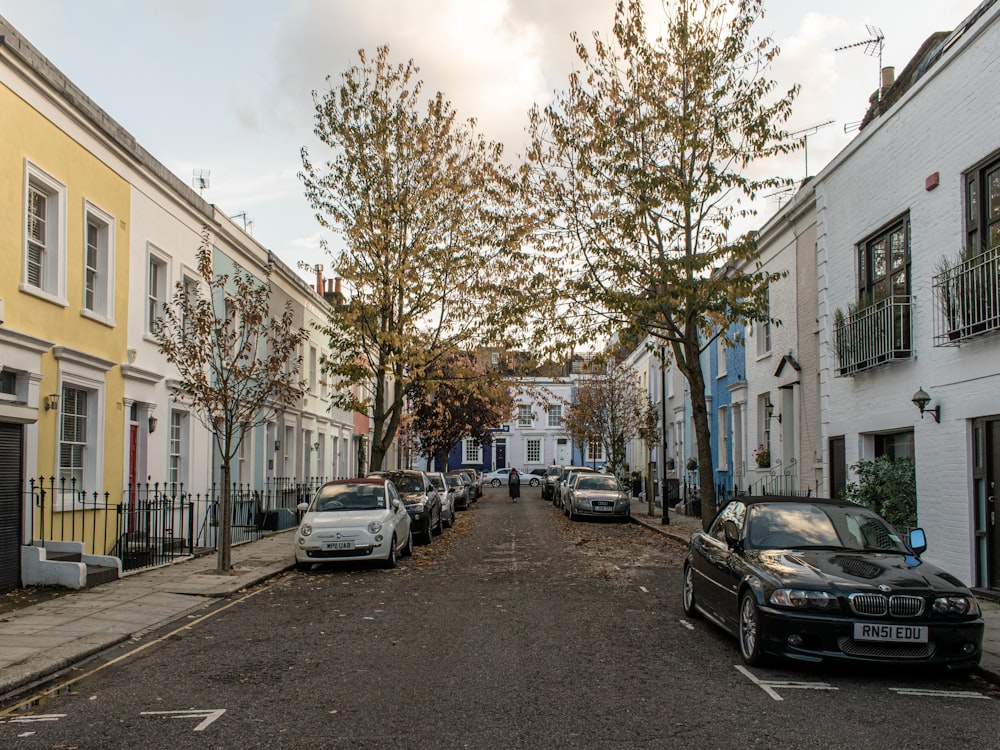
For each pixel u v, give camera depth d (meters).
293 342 13.96
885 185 13.35
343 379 23.73
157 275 17.09
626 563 15.07
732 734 5.37
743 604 7.54
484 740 5.23
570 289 16.20
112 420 14.59
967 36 10.71
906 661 6.67
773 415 19.77
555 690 6.42
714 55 15.54
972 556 10.75
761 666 7.24
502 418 41.09
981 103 10.59
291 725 5.56
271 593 11.71
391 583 12.53
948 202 11.41
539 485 61.44
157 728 5.53
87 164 13.74
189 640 8.48
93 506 13.82
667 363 24.53
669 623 9.27
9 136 11.51
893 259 13.33
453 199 21.42
